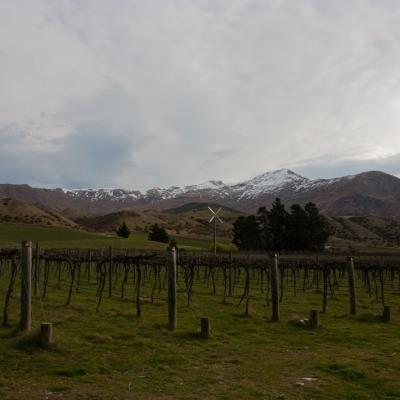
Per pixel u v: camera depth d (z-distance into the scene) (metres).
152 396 9.92
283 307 24.75
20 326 14.44
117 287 31.97
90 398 9.62
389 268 29.73
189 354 13.64
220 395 10.16
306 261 37.88
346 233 196.00
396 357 14.19
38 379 10.67
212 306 23.98
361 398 10.28
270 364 12.98
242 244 109.62
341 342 16.27
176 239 139.38
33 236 109.44
